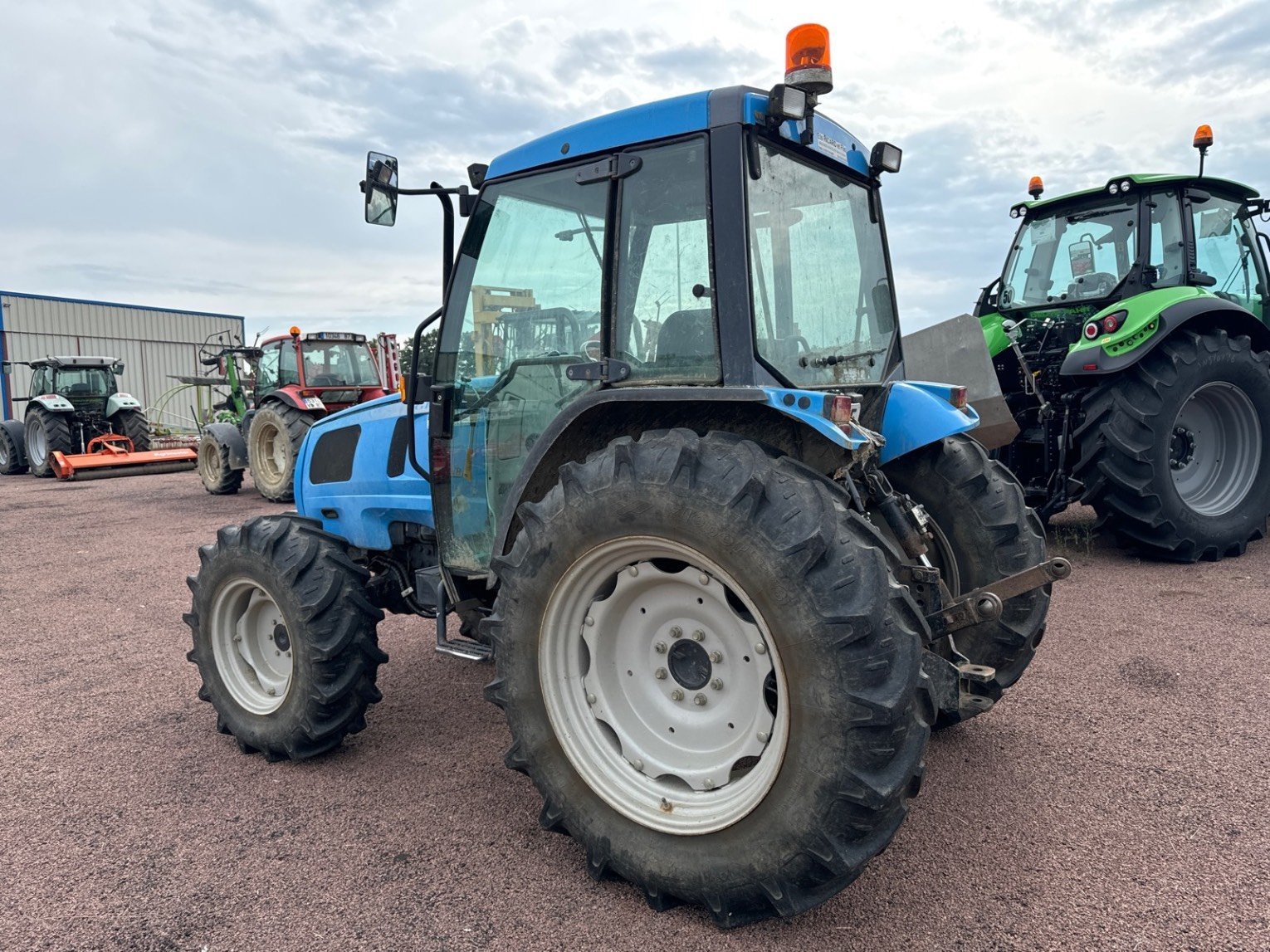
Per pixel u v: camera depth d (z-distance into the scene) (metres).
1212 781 2.66
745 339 2.24
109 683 4.06
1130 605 4.45
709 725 2.19
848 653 1.84
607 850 2.20
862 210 3.00
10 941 2.11
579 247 2.62
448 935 2.08
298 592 2.99
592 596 2.30
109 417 14.80
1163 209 5.76
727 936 2.04
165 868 2.42
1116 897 2.11
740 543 1.95
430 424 3.02
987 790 2.66
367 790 2.87
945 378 4.30
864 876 2.24
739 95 2.27
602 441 2.58
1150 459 5.08
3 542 7.98
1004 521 2.87
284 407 10.16
